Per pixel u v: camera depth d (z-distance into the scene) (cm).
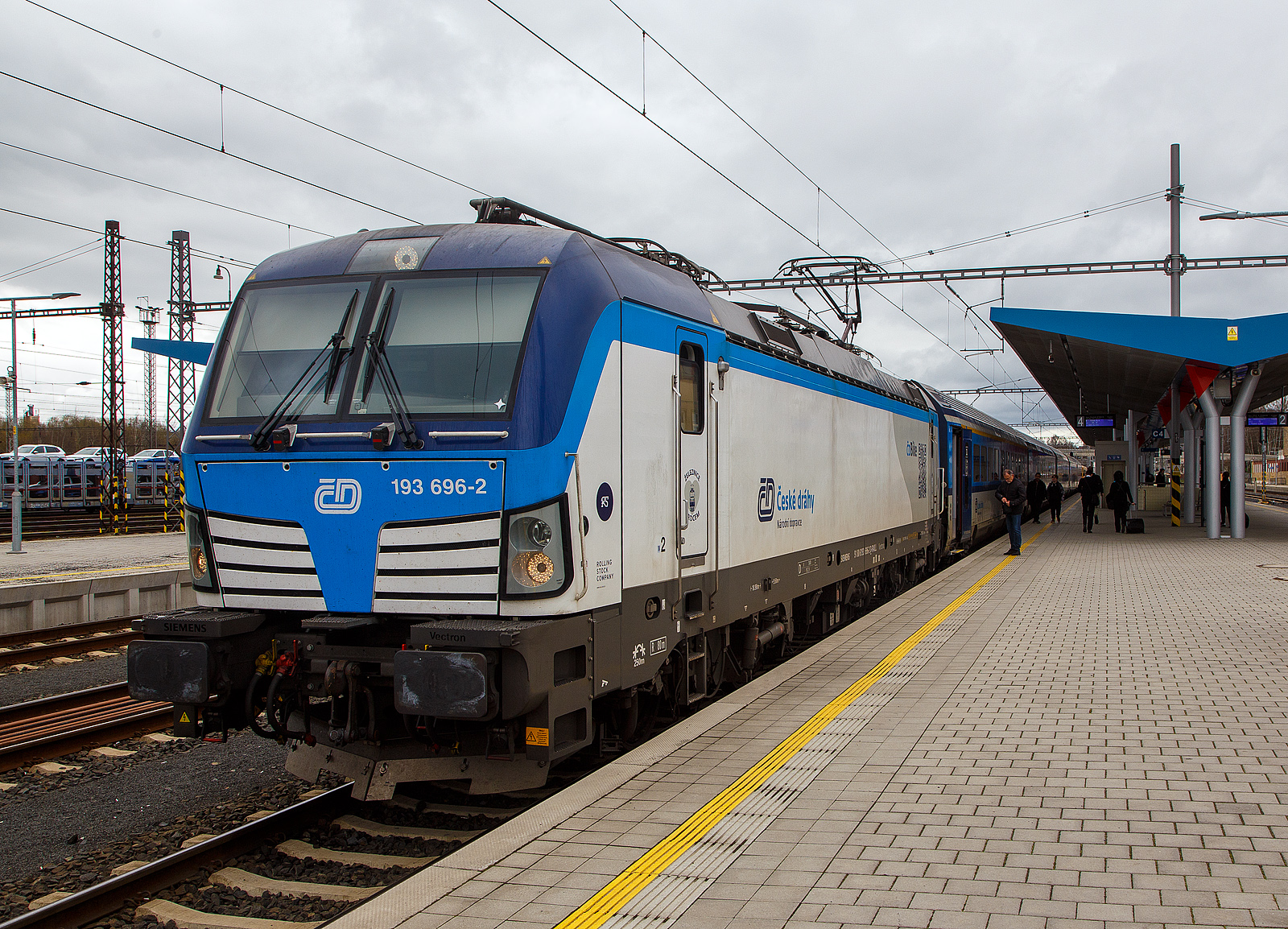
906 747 602
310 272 585
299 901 469
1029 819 470
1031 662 870
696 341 683
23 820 593
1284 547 2022
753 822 473
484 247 563
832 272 2223
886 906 376
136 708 844
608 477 552
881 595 1441
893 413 1341
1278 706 683
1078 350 2277
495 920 373
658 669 632
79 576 1489
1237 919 357
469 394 520
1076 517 3609
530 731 505
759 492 814
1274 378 2502
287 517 535
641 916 373
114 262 3119
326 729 561
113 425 3006
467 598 504
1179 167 2422
